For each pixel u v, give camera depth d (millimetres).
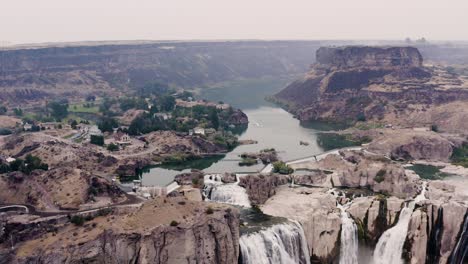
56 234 170500
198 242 164750
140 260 157500
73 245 159125
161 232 160250
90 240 161500
